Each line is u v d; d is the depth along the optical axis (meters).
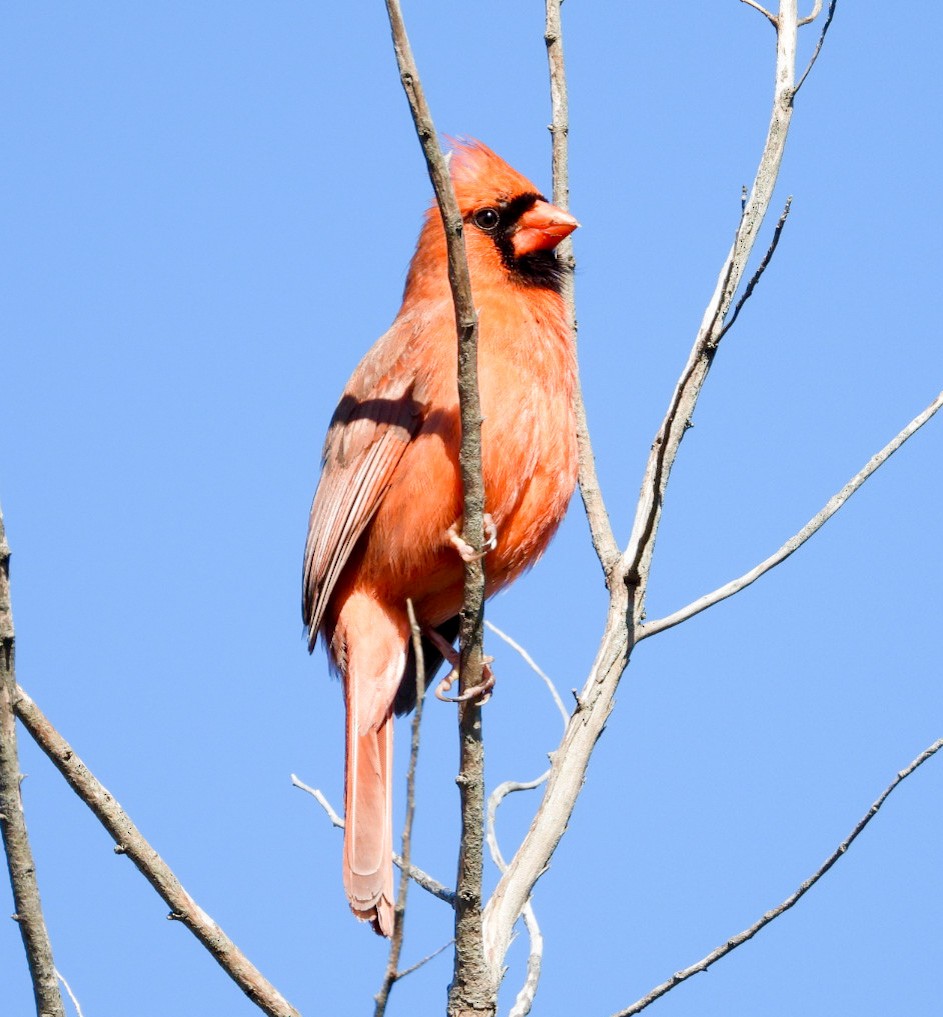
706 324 8.99
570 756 8.66
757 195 9.25
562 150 10.53
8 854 6.25
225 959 7.33
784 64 9.53
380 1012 6.12
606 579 9.19
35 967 6.28
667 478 9.03
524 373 9.98
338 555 10.30
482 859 7.77
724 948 7.83
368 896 9.09
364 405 10.38
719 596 9.01
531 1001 8.32
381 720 10.02
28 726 6.91
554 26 10.55
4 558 6.22
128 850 7.17
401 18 7.26
